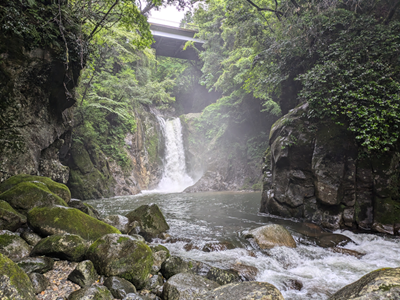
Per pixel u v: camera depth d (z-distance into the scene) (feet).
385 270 7.76
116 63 70.64
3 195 14.49
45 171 29.25
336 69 25.38
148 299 10.07
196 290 10.21
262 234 18.66
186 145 85.71
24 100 22.39
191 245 18.11
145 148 73.51
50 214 13.67
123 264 10.95
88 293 8.92
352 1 30.58
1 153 19.69
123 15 29.99
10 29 19.15
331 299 7.98
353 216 22.79
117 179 58.13
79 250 11.78
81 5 26.55
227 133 78.84
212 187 69.36
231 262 14.96
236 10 40.73
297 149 27.04
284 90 39.37
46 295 9.09
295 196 26.78
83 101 51.67
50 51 22.67
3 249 10.64
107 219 20.33
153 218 21.74
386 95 22.52
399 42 24.73
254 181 68.39
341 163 24.22
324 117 26.50
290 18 33.55
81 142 50.37
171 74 109.81
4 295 7.23
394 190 22.04
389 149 22.39
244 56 57.06
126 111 63.10
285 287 12.27
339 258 16.16
